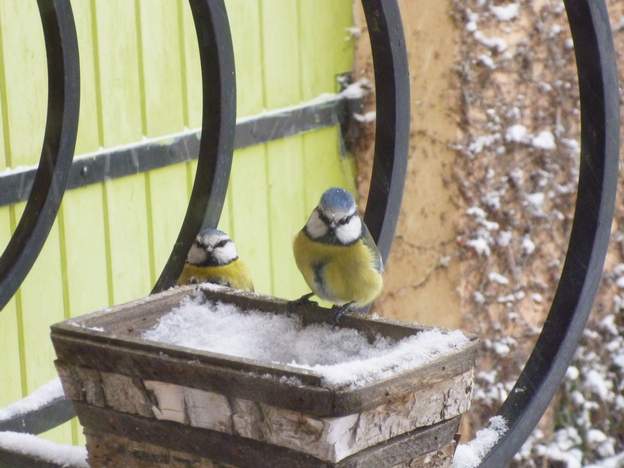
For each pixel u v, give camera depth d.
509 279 11.41
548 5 11.02
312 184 10.94
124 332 3.88
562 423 12.52
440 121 10.89
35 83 8.16
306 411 3.14
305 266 5.27
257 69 10.13
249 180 10.22
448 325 11.27
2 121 7.95
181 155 9.45
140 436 3.57
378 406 3.20
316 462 3.18
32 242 4.66
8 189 7.95
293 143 10.66
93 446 3.71
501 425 4.24
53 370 8.70
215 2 4.82
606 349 12.60
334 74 11.01
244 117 10.03
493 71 10.82
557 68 11.19
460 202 11.01
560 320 4.39
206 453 3.43
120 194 9.04
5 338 8.28
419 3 10.72
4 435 4.12
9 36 7.94
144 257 9.34
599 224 4.36
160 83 9.23
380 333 3.74
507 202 11.22
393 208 5.07
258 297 4.02
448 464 3.53
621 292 12.59
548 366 4.36
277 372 3.17
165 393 3.44
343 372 3.14
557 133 11.33
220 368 3.28
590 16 4.23
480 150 10.91
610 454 12.62
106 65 8.75
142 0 9.00
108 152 8.79
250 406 3.26
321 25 10.77
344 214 5.11
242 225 10.23
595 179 4.35
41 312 8.53
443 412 3.42
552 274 11.66
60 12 4.57
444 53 10.73
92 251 8.86
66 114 4.66
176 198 9.55
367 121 11.11
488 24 10.74
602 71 4.27
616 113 4.34
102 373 3.58
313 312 3.90
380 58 4.92
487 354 11.47
